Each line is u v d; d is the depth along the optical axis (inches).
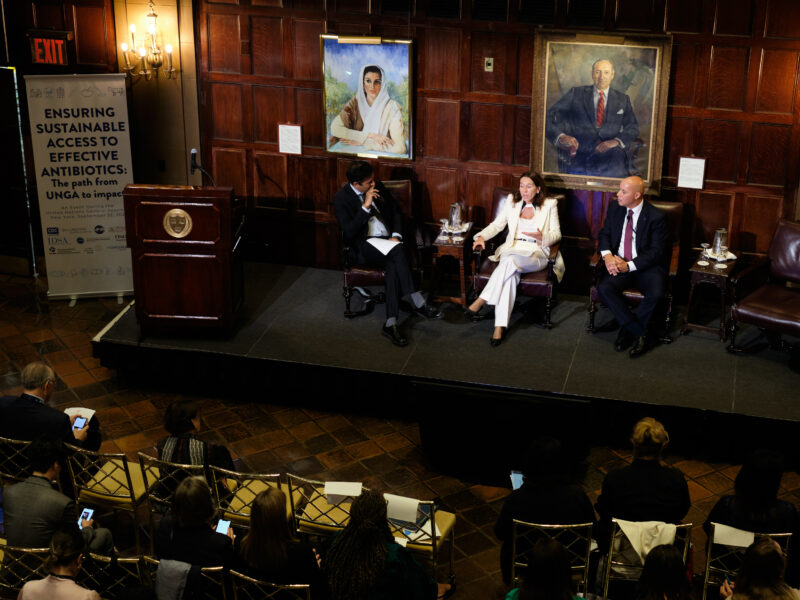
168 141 323.9
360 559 143.5
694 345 272.7
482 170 303.7
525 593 139.6
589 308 278.4
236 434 257.4
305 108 311.9
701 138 282.7
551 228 285.0
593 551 185.5
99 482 202.5
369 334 281.9
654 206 279.3
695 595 182.2
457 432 233.1
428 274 320.8
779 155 277.4
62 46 315.3
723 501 170.4
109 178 315.0
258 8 304.2
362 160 312.7
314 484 184.2
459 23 289.6
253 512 150.8
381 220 286.8
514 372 259.4
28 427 197.6
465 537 217.5
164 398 274.1
